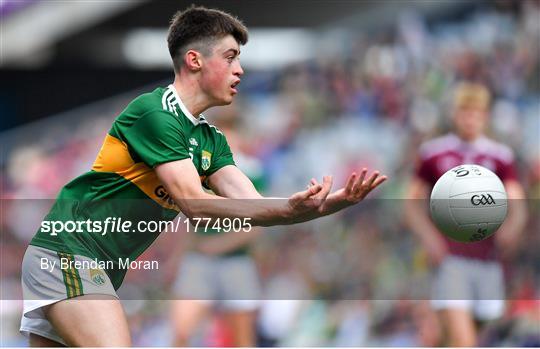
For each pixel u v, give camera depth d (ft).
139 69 228.84
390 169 151.53
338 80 176.45
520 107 161.27
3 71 223.92
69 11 214.28
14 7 214.07
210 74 52.80
